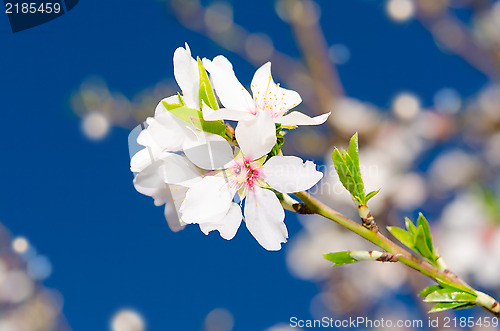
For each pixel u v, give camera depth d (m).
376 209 1.14
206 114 0.68
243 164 0.69
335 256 0.69
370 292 1.28
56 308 1.04
